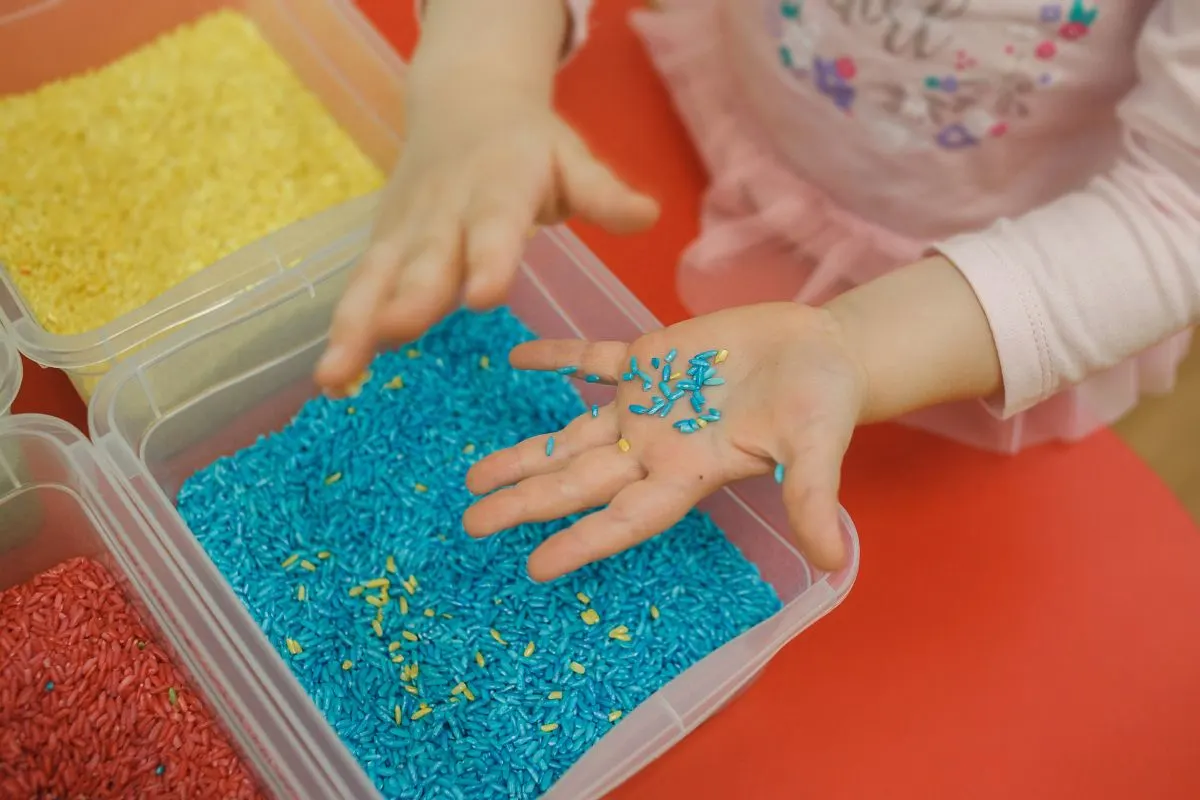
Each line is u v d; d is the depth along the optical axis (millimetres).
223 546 509
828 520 413
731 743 500
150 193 575
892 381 484
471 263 461
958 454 558
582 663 496
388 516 520
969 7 523
